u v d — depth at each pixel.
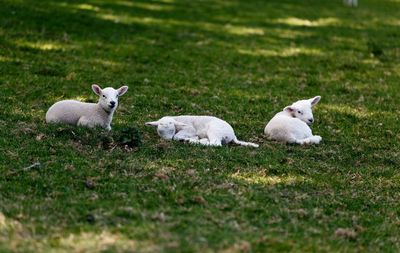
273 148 13.40
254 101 17.81
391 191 11.63
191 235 8.89
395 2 43.62
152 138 13.29
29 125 13.38
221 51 24.16
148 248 8.45
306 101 14.58
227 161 12.12
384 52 25.75
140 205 9.85
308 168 12.26
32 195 10.01
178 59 22.38
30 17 25.52
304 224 9.75
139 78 19.45
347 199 10.95
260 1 38.16
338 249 9.01
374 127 16.06
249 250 8.56
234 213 9.84
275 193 10.80
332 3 40.28
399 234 9.81
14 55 20.48
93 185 10.45
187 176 11.11
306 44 26.41
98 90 13.22
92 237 8.72
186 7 33.50
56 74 18.98
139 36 25.31
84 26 25.64
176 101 17.09
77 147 12.16
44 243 8.52
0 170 10.80
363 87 20.39
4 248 8.23
